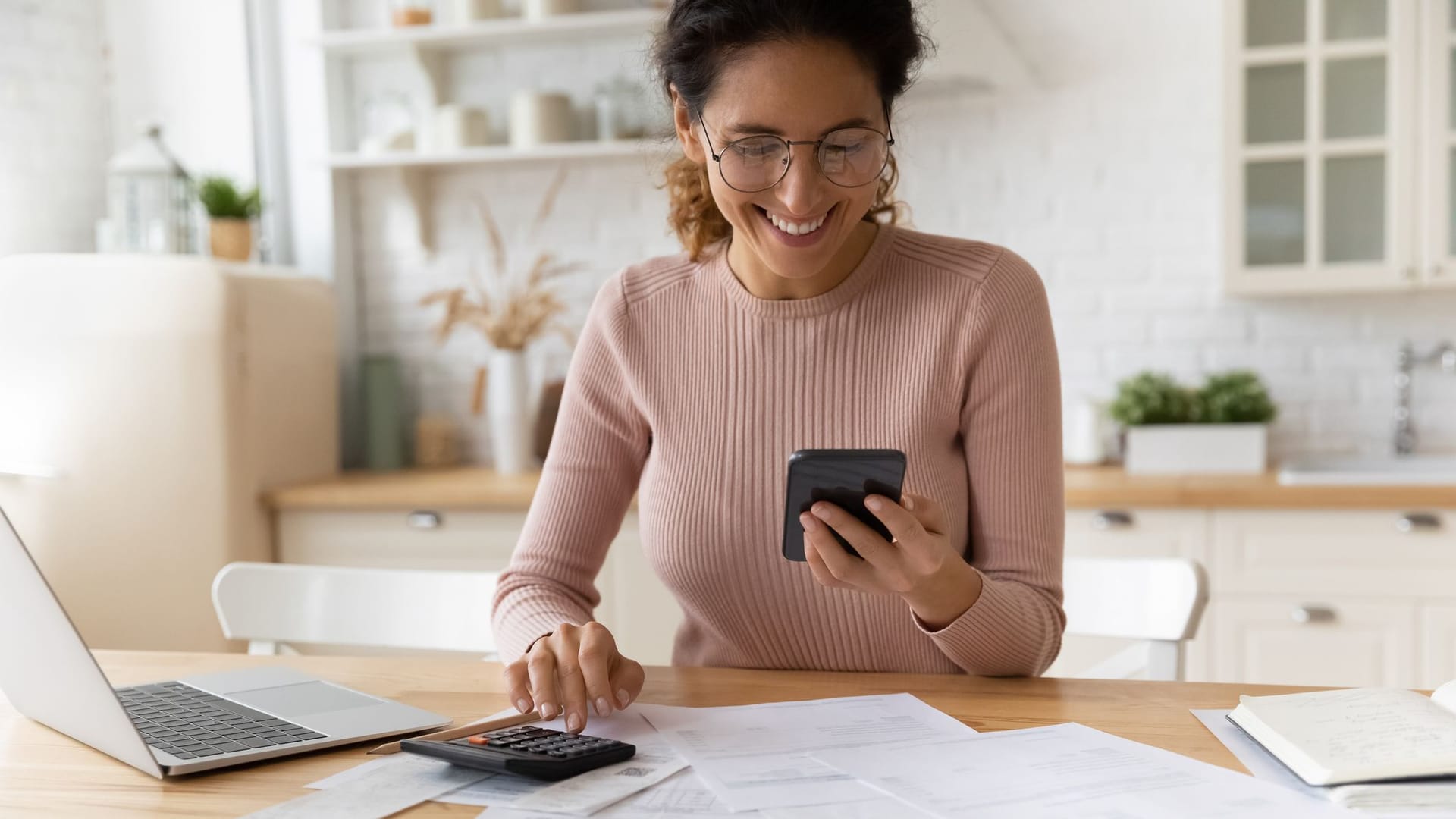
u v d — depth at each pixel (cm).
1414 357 311
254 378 307
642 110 328
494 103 355
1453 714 96
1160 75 318
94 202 368
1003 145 327
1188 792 86
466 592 158
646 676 125
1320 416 318
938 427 135
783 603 137
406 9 342
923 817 83
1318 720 96
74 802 91
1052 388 134
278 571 164
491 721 106
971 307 134
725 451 139
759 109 115
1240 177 292
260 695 117
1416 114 282
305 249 361
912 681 121
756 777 91
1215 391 303
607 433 149
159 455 297
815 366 138
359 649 288
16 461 302
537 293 355
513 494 295
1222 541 268
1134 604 146
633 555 285
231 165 364
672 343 145
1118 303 324
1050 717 107
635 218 352
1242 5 289
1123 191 322
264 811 87
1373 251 288
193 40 365
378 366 353
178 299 297
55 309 301
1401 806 82
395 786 92
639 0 341
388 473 345
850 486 104
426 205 360
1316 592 265
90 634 300
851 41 113
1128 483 278
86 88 366
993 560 131
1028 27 323
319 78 356
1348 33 286
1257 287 294
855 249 140
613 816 85
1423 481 266
